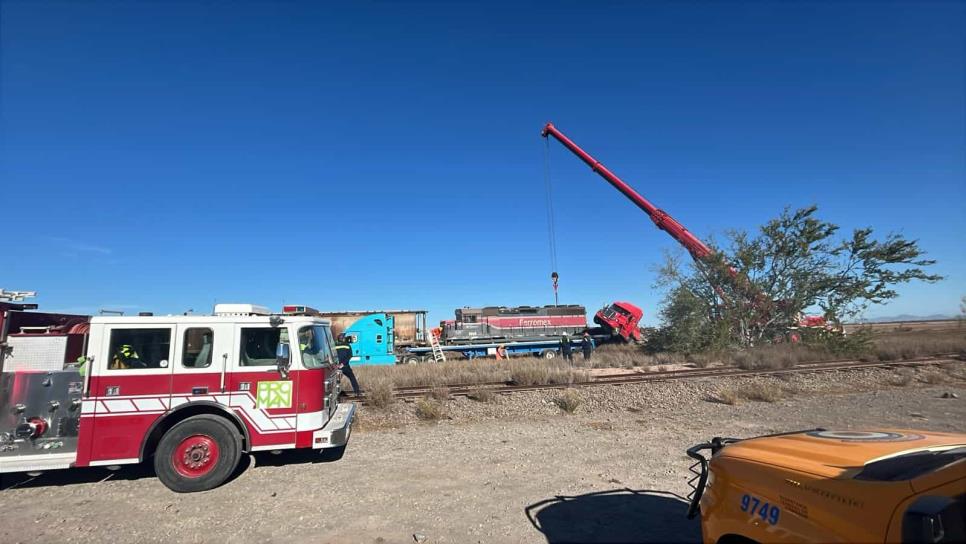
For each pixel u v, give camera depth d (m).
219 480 6.39
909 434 3.28
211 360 6.79
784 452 3.07
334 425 7.41
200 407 6.73
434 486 6.36
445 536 4.82
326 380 7.48
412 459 7.69
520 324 37.34
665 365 23.50
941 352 24.16
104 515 5.54
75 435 6.34
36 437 6.25
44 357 6.52
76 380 6.44
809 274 25.33
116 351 6.54
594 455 7.85
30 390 6.30
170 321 6.75
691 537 4.73
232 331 6.91
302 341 7.25
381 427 10.23
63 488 6.50
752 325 26.78
